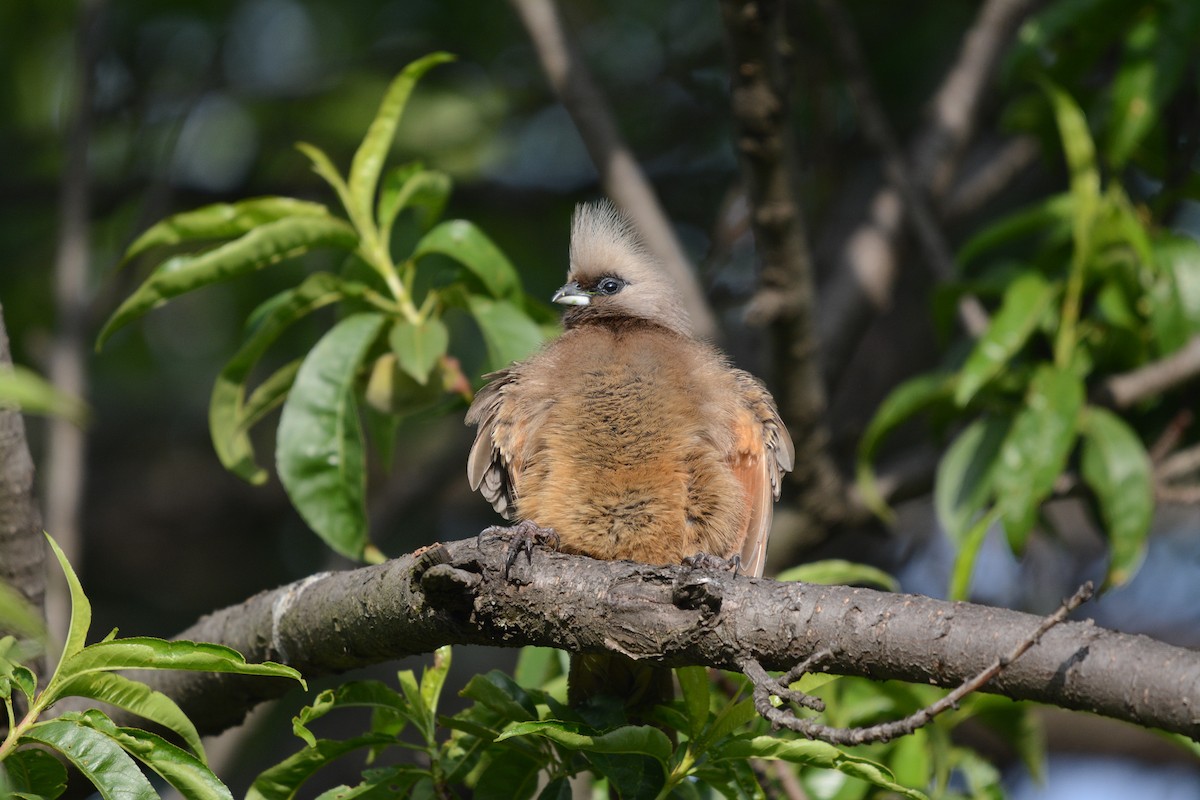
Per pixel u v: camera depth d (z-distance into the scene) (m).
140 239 8.20
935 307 10.72
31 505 7.26
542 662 8.03
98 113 15.93
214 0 16.02
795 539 11.02
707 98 16.23
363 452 7.96
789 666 5.58
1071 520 15.81
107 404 18.47
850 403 16.80
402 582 6.29
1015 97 14.80
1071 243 10.42
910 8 15.83
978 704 8.43
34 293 15.39
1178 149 11.17
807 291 9.67
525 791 6.73
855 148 15.73
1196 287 10.12
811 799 8.05
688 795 6.62
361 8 16.52
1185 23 10.34
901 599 5.41
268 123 16.06
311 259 15.59
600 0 16.70
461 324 15.19
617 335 8.23
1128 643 4.91
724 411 7.95
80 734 5.43
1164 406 10.91
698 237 16.27
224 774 10.45
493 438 8.12
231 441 8.59
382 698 6.58
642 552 7.69
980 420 10.12
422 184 8.77
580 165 16.84
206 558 18.39
